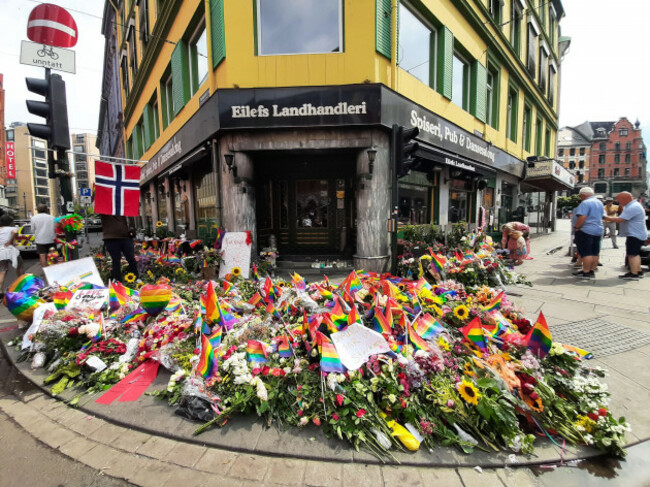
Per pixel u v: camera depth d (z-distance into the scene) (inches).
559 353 101.4
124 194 205.9
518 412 88.7
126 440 88.2
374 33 260.5
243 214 279.4
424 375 93.7
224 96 263.0
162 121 471.2
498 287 223.1
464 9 375.9
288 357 106.7
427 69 350.9
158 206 589.3
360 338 101.1
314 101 261.6
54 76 200.1
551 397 88.7
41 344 132.0
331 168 327.3
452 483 74.2
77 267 194.5
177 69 377.4
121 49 717.3
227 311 146.3
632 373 118.5
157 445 86.0
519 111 588.1
